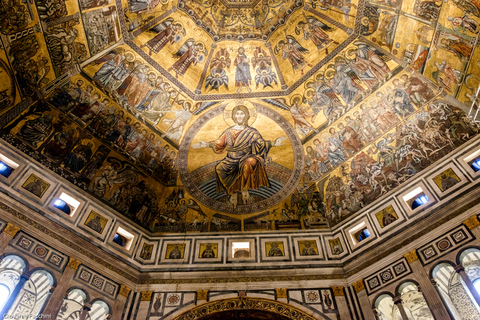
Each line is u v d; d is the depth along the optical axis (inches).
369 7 713.6
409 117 730.8
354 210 753.6
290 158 833.5
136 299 655.1
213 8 807.1
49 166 662.5
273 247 740.7
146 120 797.2
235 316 642.8
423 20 665.6
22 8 601.9
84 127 727.7
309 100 817.5
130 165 776.9
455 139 675.4
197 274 693.3
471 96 653.3
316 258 717.3
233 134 841.5
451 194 635.5
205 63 828.0
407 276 609.0
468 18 617.6
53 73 679.7
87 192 697.6
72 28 669.9
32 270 558.6
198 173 830.5
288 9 796.0
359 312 630.5
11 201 585.0
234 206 807.7
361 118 778.8
